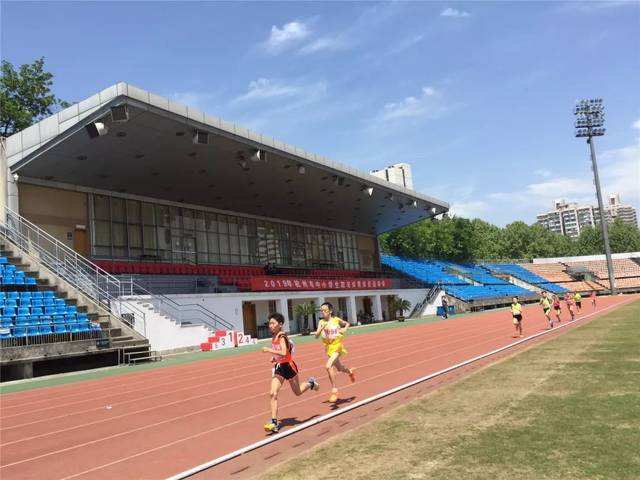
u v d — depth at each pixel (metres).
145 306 23.59
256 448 6.56
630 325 20.20
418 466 5.14
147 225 32.81
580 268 85.50
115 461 6.54
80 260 27.66
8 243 23.91
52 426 9.08
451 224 78.88
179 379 14.39
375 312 45.09
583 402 7.24
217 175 31.62
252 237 41.84
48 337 18.00
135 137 24.48
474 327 28.17
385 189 40.91
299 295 35.97
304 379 12.48
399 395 9.34
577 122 69.00
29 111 39.88
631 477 4.46
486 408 7.37
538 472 4.71
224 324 28.95
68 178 27.27
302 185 36.81
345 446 6.09
